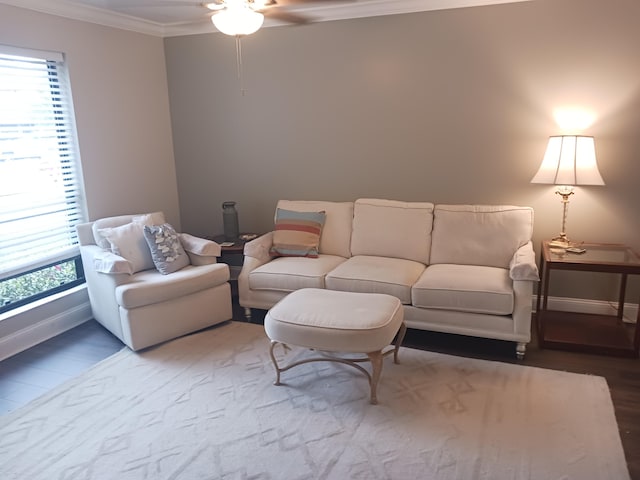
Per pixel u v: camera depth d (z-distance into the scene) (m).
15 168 3.42
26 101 3.47
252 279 3.67
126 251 3.56
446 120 3.81
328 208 4.04
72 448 2.31
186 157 4.80
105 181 4.09
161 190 4.71
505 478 2.03
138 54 4.32
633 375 2.83
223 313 3.70
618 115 3.37
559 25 3.38
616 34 3.27
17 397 2.79
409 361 3.06
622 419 2.42
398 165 4.04
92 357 3.28
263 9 3.77
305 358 3.14
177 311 3.42
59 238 3.79
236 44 4.34
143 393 2.77
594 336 3.24
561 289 3.74
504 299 2.94
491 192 3.80
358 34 3.91
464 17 3.59
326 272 3.50
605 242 3.56
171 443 2.32
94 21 3.86
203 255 3.70
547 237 3.70
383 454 2.20
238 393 2.75
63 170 3.79
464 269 3.35
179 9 3.78
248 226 4.71
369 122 4.05
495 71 3.60
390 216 3.79
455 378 2.84
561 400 2.58
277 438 2.34
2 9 3.20
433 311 3.15
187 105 4.66
